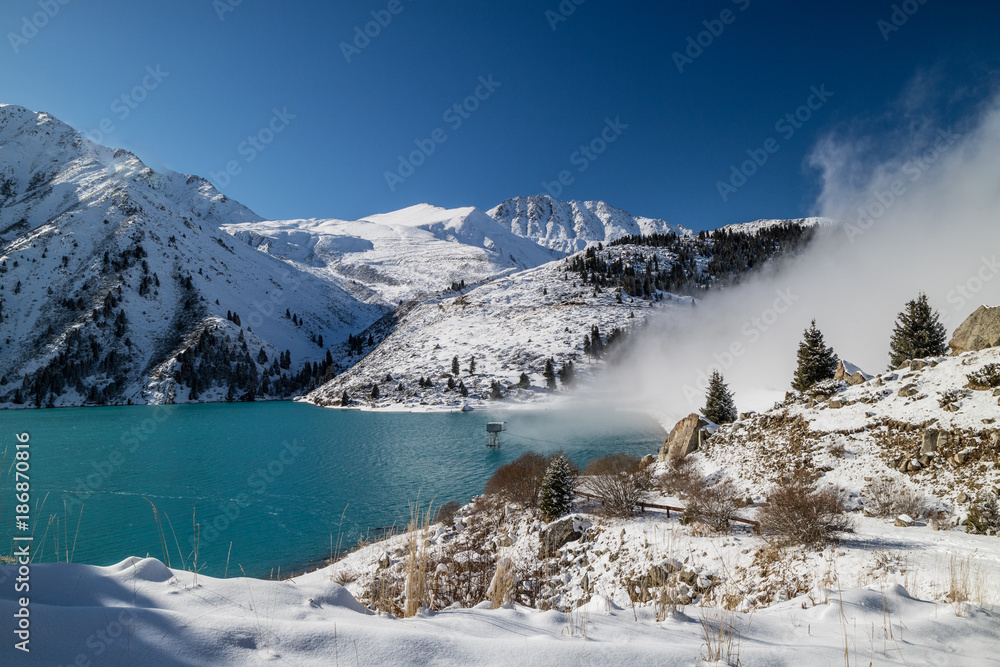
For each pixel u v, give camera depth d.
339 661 2.28
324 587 3.30
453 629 3.10
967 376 16.59
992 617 4.20
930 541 10.84
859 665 2.95
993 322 19.12
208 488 32.84
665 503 18.03
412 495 30.77
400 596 4.23
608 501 17.73
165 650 2.10
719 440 22.69
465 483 33.97
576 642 2.77
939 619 4.10
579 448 46.22
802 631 3.88
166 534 23.36
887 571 9.45
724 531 13.94
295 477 36.03
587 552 15.30
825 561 10.67
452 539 18.22
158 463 41.62
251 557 20.41
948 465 13.97
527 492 21.12
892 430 16.47
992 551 9.80
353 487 33.00
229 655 2.19
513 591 12.36
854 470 15.85
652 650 2.73
